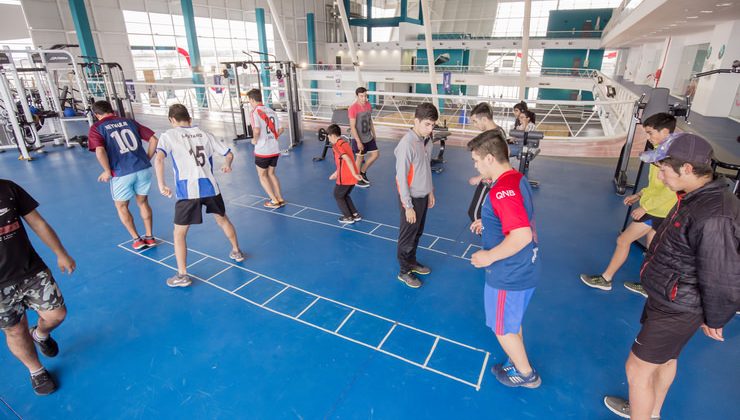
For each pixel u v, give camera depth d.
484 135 1.74
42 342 2.30
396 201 5.11
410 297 3.02
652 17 11.12
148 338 2.58
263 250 3.78
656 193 2.60
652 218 2.65
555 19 25.41
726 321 1.42
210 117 12.52
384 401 2.09
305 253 3.72
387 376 2.25
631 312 2.81
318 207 4.91
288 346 2.50
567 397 2.10
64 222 4.46
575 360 2.36
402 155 2.78
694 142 1.43
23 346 2.03
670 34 17.14
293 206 4.95
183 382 2.22
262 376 2.26
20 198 1.91
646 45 26.56
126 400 2.11
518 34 31.55
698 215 1.40
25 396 2.14
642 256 3.59
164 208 4.87
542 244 3.87
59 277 3.31
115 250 3.80
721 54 12.32
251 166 6.82
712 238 1.35
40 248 3.85
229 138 9.27
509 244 1.63
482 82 22.58
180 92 21.53
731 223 1.32
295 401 2.09
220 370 2.30
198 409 2.05
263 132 4.50
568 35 23.86
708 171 1.42
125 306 2.92
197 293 3.08
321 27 29.39
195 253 3.72
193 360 2.38
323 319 2.76
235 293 3.08
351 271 3.40
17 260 1.89
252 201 5.12
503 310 1.89
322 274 3.35
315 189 5.59
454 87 30.44
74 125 10.87
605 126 11.84
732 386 2.17
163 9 20.56
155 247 3.87
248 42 25.39
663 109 4.68
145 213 3.76
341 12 14.26
